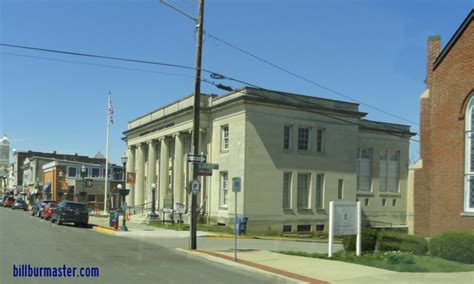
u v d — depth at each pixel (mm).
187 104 41656
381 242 18875
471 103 19188
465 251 16266
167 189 45750
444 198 19688
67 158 118000
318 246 25609
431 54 21125
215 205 37969
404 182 46500
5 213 54812
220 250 20609
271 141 36062
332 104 39562
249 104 35281
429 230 20141
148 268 14742
